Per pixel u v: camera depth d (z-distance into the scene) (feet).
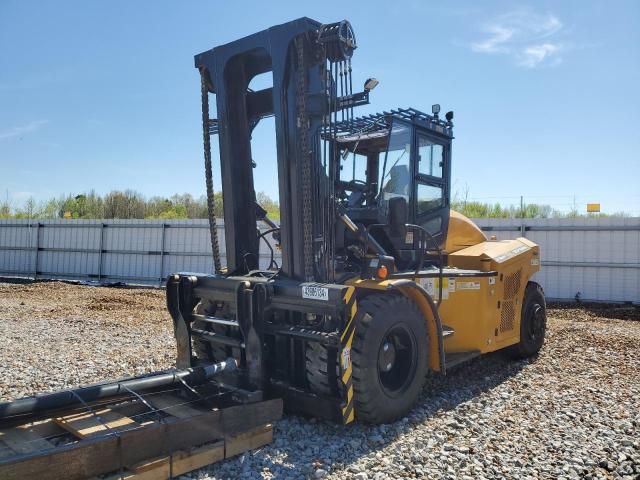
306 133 14.30
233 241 16.53
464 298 18.31
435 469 11.80
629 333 28.35
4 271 64.64
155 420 12.68
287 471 11.55
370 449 12.83
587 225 41.91
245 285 14.14
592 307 39.65
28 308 36.81
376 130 17.87
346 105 14.52
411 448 12.84
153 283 55.93
